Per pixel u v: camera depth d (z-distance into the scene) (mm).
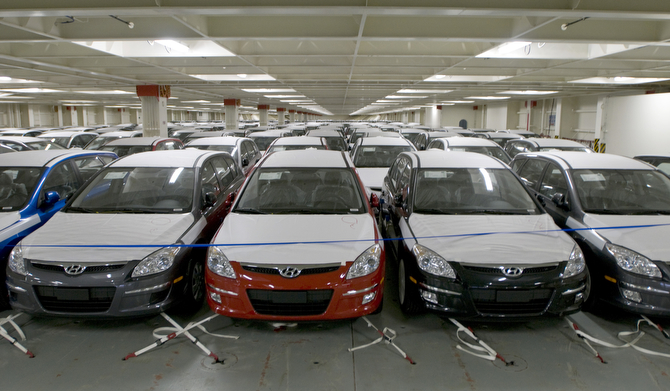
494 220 3695
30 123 34062
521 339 3197
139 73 13812
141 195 4086
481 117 36219
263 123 35031
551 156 4961
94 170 5328
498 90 19031
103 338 3172
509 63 11281
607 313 3584
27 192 4094
